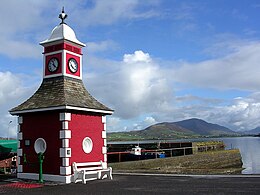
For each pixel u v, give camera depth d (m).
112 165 25.75
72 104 16.17
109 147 45.12
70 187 14.23
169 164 32.47
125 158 33.56
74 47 18.55
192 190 12.75
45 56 18.53
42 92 17.92
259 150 85.44
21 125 17.69
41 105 16.78
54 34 18.36
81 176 15.66
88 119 17.42
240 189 12.75
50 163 16.30
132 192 12.58
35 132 17.09
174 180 15.95
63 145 15.91
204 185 13.99
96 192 12.75
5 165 22.50
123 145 47.53
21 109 17.23
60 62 17.89
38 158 16.77
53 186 14.62
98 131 17.98
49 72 18.25
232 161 47.34
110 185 14.59
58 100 16.53
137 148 34.72
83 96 18.00
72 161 16.12
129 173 19.94
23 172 17.34
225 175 17.58
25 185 14.96
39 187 14.39
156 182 15.32
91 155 17.31
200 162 39.59
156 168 30.14
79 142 16.69
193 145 45.47
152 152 36.03
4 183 15.71
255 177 16.58
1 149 19.31
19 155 17.58
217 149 55.12
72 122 16.41
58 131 16.20
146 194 12.09
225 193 11.92
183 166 35.34
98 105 18.11
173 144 46.06
